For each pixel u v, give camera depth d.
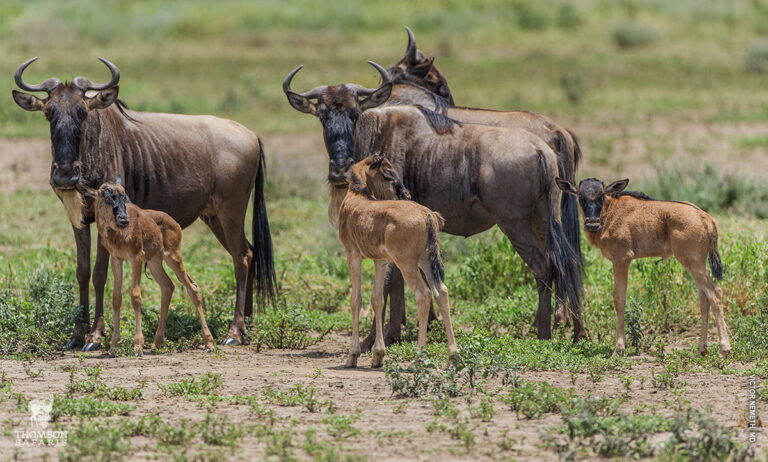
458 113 45.41
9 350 38.75
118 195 37.81
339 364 38.09
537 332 41.97
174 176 43.22
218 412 29.91
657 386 32.94
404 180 42.22
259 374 35.53
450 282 52.22
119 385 33.25
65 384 33.19
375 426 28.38
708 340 41.25
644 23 191.50
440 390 31.84
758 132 106.25
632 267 49.97
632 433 26.69
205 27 188.62
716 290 36.84
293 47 177.88
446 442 26.81
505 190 40.84
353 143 40.78
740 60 166.75
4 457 25.62
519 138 41.28
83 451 25.20
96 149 40.53
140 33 184.88
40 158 90.12
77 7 198.00
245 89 132.62
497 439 27.11
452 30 185.62
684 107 124.38
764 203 66.69
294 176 79.88
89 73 141.75
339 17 195.12
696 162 82.81
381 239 35.12
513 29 190.50
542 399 29.88
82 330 41.59
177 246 40.34
